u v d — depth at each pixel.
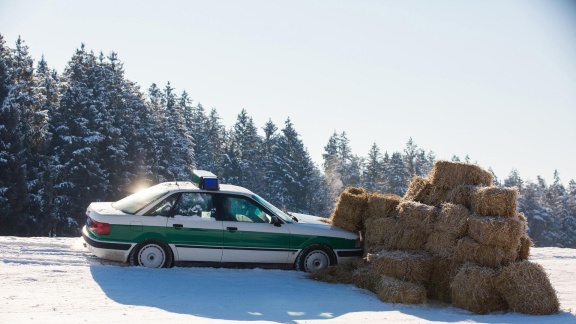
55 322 6.65
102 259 11.01
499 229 8.97
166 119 63.84
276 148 77.69
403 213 10.32
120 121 52.00
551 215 93.06
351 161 106.50
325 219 12.57
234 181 77.19
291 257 11.27
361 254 11.70
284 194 74.38
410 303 9.09
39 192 39.97
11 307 7.31
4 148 35.53
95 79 50.94
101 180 45.69
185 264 10.97
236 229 10.95
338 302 8.93
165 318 7.20
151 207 10.68
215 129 97.88
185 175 61.47
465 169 10.03
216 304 8.24
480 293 8.84
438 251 9.76
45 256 10.80
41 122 42.66
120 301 8.06
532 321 8.05
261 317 7.63
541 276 8.81
